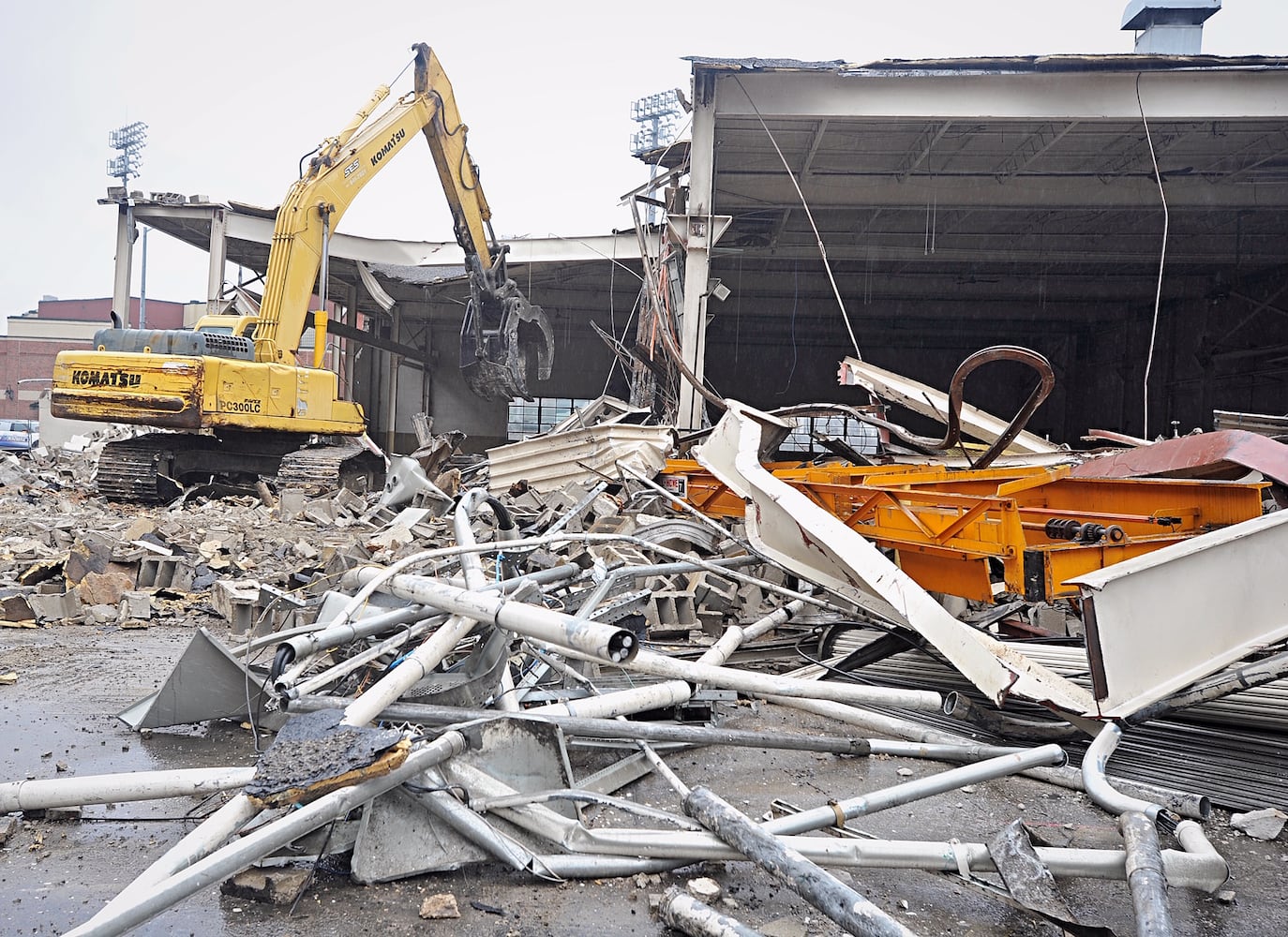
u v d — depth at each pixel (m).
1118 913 2.96
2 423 41.03
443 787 3.18
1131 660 3.81
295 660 3.95
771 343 35.03
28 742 4.52
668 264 17.72
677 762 4.43
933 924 2.85
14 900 2.93
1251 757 4.33
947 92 15.37
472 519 9.68
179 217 21.72
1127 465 5.67
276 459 16.22
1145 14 24.69
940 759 4.18
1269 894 3.09
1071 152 19.09
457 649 4.75
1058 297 29.52
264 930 2.76
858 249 25.17
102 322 59.53
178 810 3.70
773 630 6.70
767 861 2.77
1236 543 4.10
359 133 16.50
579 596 5.43
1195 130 17.27
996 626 6.46
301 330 16.03
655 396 19.55
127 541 9.06
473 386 18.98
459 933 2.75
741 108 15.55
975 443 12.31
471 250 18.25
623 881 3.09
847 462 9.34
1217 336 27.33
